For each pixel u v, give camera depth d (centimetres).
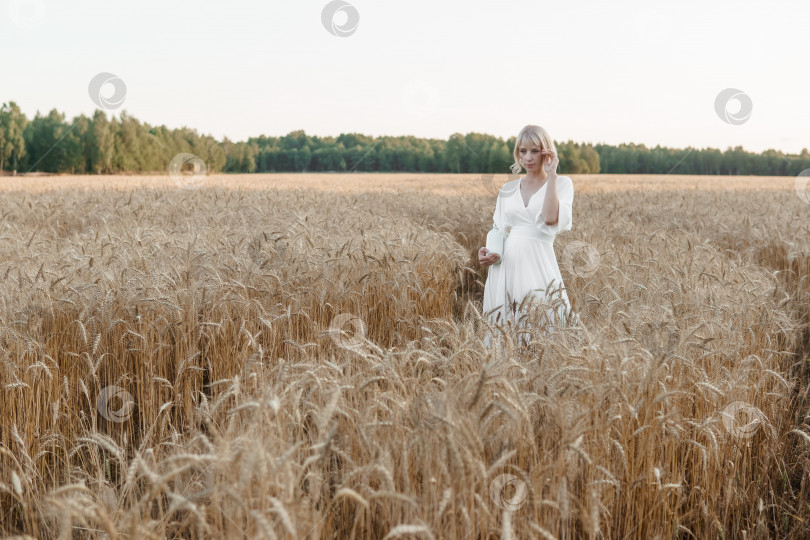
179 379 343
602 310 346
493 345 269
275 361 355
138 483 257
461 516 187
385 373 242
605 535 224
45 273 389
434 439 201
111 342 366
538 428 234
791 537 262
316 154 7700
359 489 210
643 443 238
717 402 282
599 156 6719
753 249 782
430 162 7375
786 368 404
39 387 308
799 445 321
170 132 6894
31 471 261
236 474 176
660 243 652
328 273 455
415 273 481
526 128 390
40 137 6719
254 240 494
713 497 257
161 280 396
